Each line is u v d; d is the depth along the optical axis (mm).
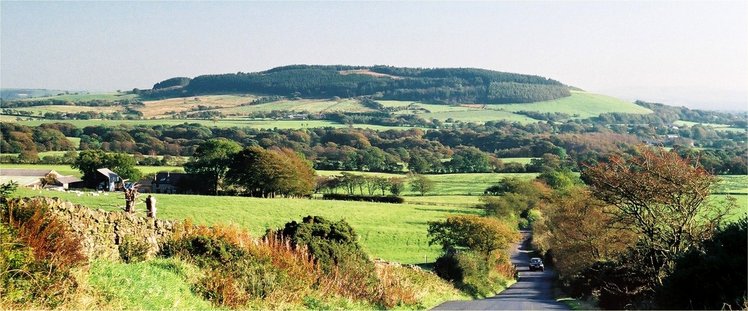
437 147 158625
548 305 26062
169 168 122750
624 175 26125
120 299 11156
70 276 10859
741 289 13555
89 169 104875
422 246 66812
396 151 148750
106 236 14125
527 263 71062
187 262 14984
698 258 15391
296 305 15492
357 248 22625
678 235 24266
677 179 24797
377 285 20859
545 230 60438
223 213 73000
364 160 134250
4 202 11562
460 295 32500
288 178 101812
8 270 9859
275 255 17672
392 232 72438
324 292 17500
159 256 15297
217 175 106312
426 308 21969
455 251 42344
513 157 155750
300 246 19828
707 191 24812
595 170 27312
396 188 107562
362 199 102500
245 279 14836
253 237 19203
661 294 16312
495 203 82438
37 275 10258
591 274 30203
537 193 91062
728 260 14250
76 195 69812
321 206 86438
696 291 14781
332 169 135125
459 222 55031
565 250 39719
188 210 73062
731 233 15109
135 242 14711
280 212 77562
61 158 117500
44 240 11297
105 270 12242
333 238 22078
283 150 117250
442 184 117625
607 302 24078
